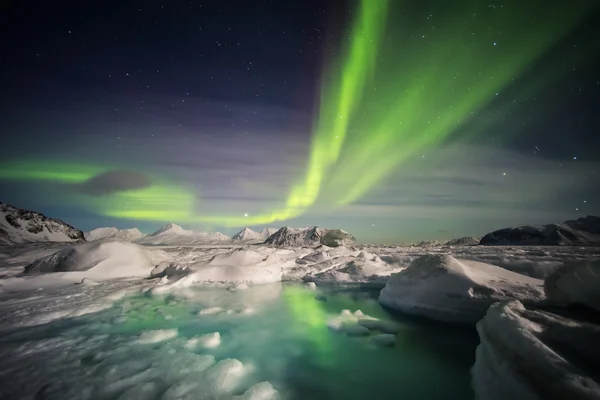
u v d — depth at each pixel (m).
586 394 2.58
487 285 7.95
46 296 10.45
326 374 5.71
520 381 3.36
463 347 6.88
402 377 5.61
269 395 4.76
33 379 4.83
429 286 8.90
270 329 8.13
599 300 4.42
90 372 5.11
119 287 12.27
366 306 10.67
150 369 5.30
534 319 4.40
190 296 11.88
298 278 16.38
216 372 5.24
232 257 16.66
